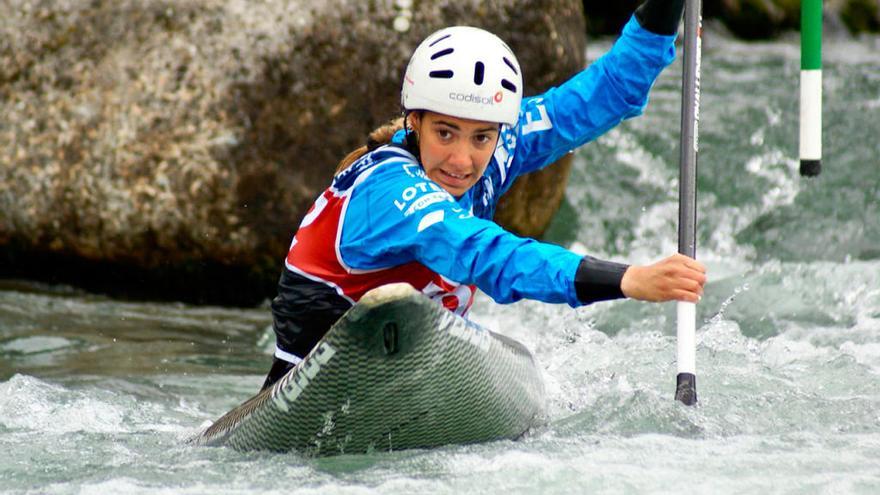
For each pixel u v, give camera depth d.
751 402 16.56
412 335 12.73
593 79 16.22
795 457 13.82
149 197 24.98
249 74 24.83
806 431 15.15
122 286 26.19
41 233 25.97
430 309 12.72
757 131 34.84
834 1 51.62
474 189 15.35
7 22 26.08
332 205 14.15
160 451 14.68
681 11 16.12
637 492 12.56
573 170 32.62
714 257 30.06
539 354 21.30
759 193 32.09
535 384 15.38
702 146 34.03
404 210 13.31
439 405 13.54
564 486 12.76
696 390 16.41
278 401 13.64
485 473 13.18
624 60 16.11
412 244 13.32
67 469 13.90
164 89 25.00
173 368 20.73
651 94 38.22
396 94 25.73
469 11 26.16
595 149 33.44
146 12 25.47
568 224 31.05
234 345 22.61
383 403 13.27
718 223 31.14
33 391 18.06
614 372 19.25
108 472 13.64
